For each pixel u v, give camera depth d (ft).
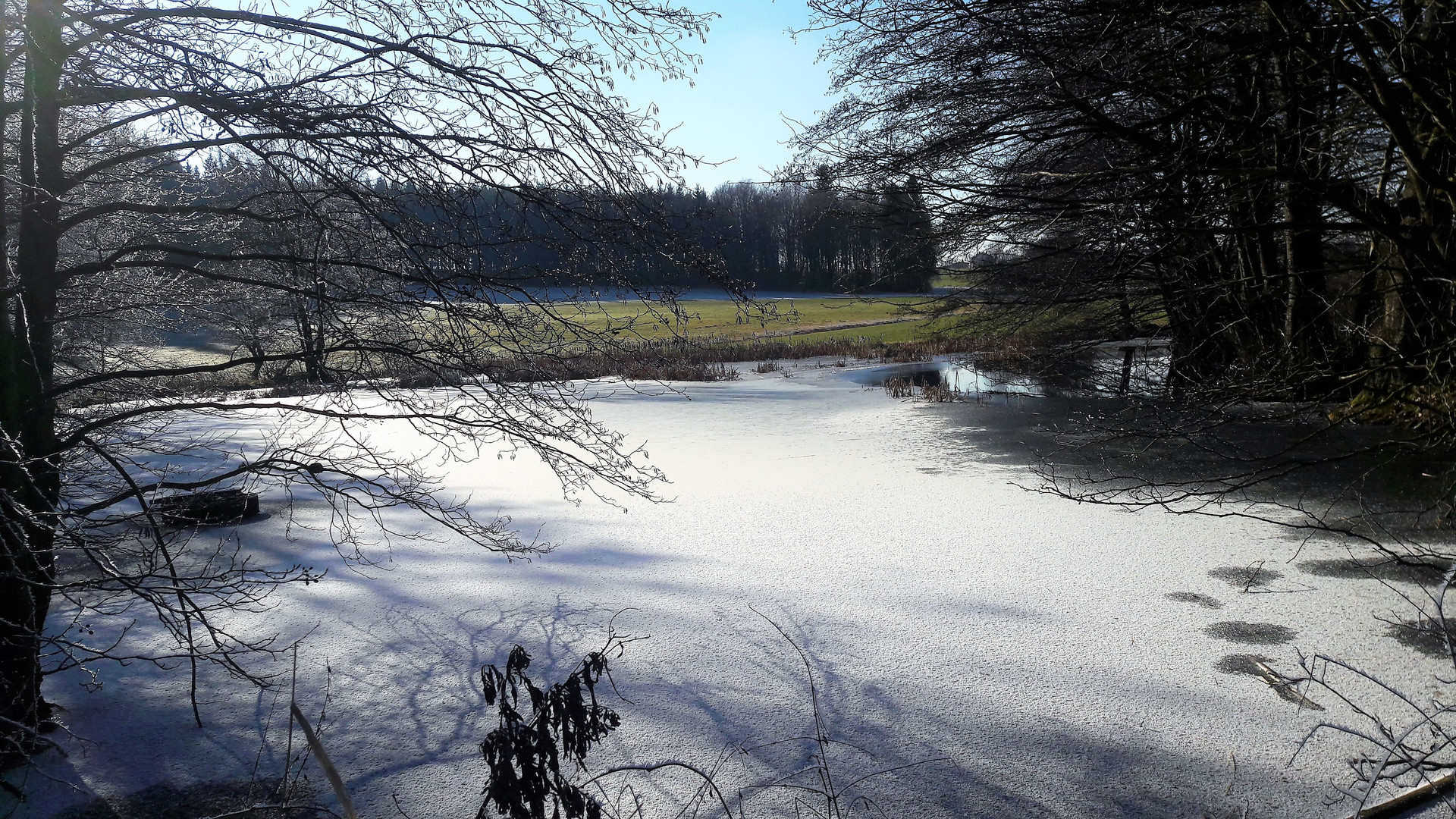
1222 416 36.83
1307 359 35.81
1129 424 46.55
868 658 19.71
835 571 25.98
